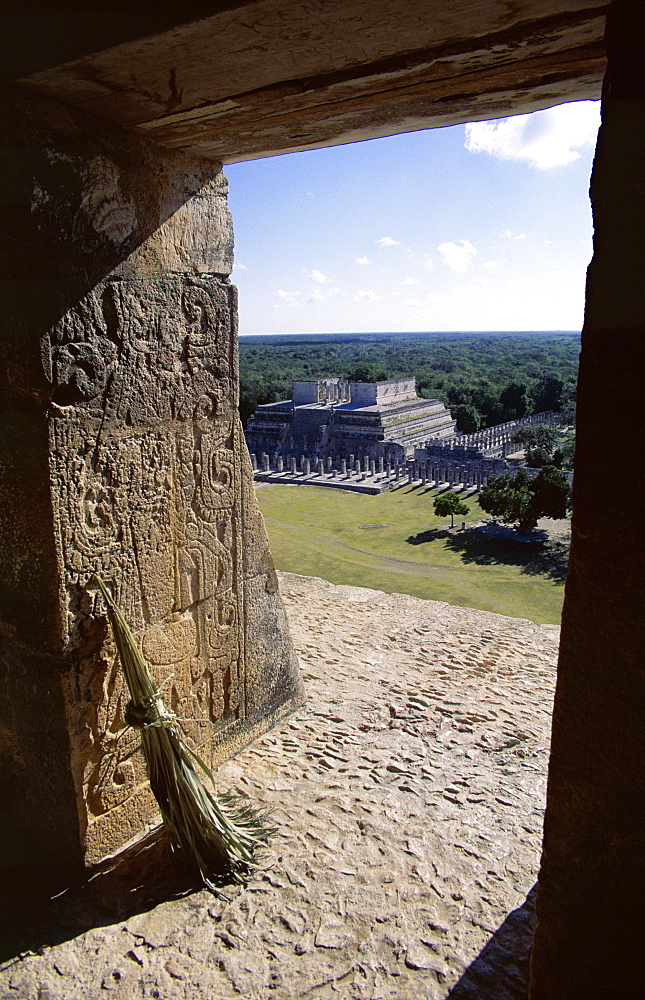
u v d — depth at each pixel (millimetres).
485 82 2998
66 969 3162
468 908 3498
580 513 1988
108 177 3385
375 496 38000
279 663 5367
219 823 3766
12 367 3205
